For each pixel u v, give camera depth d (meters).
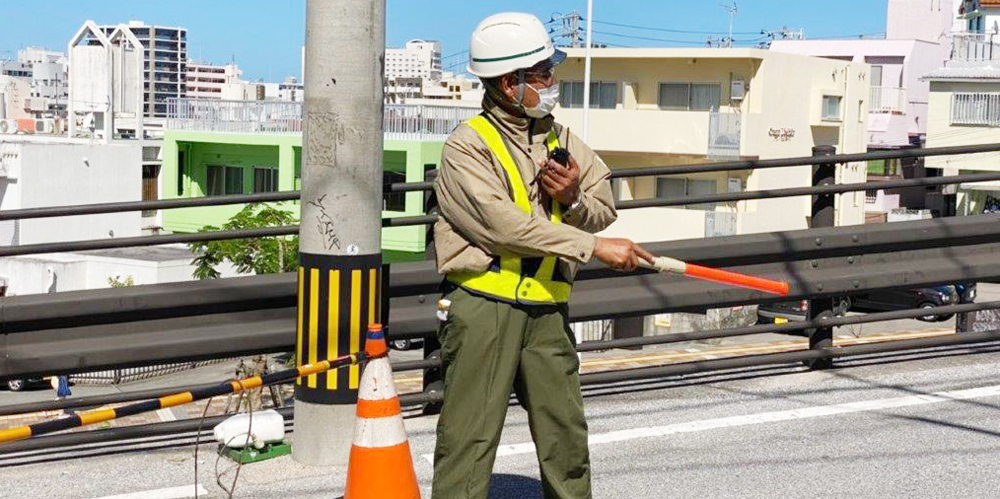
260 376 4.34
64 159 48.81
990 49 45.38
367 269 5.45
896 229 7.67
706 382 7.24
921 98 55.03
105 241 5.95
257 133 43.66
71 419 3.96
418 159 38.84
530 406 4.29
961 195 45.12
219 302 6.14
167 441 6.21
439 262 4.21
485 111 4.19
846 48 56.12
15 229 47.53
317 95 5.34
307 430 5.58
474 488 4.21
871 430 6.25
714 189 38.81
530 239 3.99
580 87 40.91
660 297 7.04
